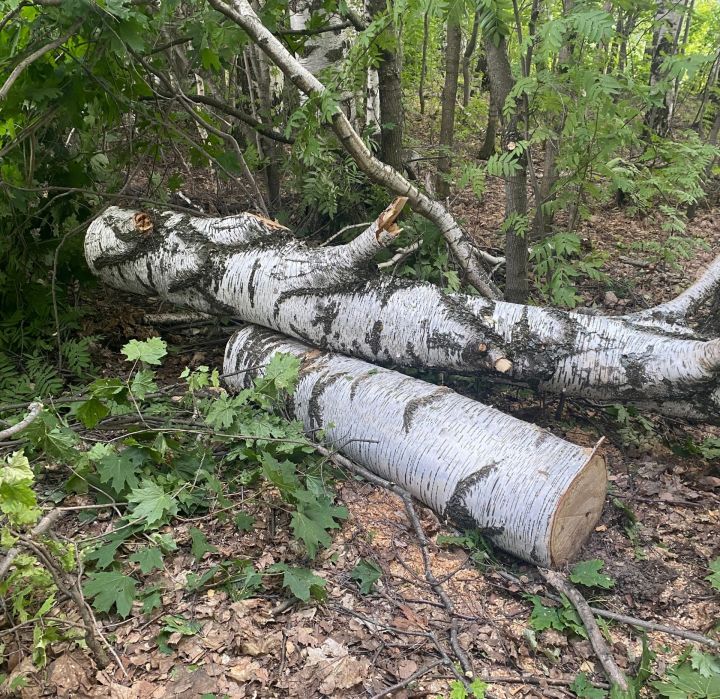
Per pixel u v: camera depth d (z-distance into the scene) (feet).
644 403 12.30
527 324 12.08
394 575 9.87
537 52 13.35
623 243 23.02
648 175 16.79
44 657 7.70
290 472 10.32
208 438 11.67
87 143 18.08
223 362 14.83
